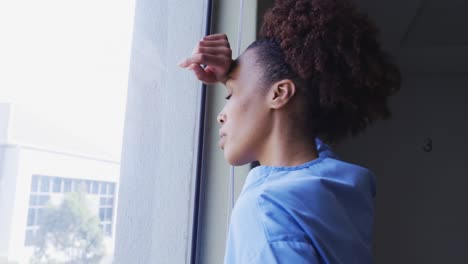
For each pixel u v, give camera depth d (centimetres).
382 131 301
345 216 60
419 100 305
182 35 98
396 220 291
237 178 96
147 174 88
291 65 65
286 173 63
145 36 90
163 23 94
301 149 66
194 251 95
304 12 66
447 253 283
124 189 83
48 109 66
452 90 304
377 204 294
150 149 90
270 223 53
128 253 84
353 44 64
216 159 99
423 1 205
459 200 288
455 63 285
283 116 66
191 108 98
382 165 298
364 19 69
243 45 102
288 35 65
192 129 98
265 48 69
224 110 71
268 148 67
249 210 56
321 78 64
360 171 71
